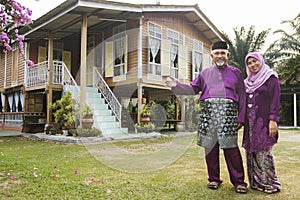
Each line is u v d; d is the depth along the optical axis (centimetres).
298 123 1493
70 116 659
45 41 997
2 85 1150
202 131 237
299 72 1362
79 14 692
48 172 308
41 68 856
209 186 251
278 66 1599
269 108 247
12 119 1007
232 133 236
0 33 320
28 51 948
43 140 668
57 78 826
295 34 1717
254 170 250
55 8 672
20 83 987
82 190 242
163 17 820
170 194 232
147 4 737
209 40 1009
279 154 471
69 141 611
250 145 248
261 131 245
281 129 1255
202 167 341
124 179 279
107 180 275
